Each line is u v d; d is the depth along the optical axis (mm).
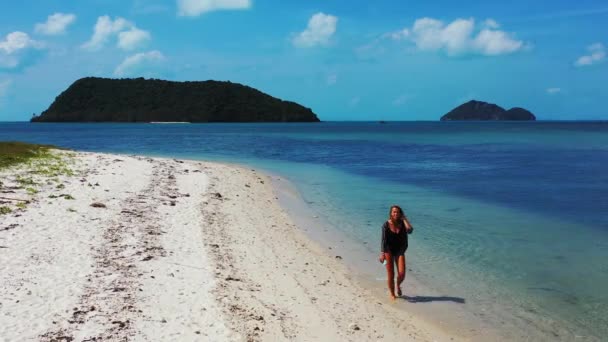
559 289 10352
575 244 13820
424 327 8523
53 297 7961
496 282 10758
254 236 14047
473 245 13719
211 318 7930
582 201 20828
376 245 13820
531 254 12859
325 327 8234
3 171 19438
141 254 10828
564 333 8336
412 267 11797
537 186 25516
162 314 7859
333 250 13258
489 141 76688
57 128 153250
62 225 12375
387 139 85375
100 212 14359
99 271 9398
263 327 7902
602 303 9602
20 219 12445
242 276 10383
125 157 32562
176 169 27984
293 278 10703
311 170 33312
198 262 10828
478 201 20828
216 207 17609
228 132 116062
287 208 19031
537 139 82438
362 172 32219
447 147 61844
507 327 8555
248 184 24688
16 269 8961
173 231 13352
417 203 20391
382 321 8711
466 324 8672
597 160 41562
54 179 19141
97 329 7055
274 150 54656
